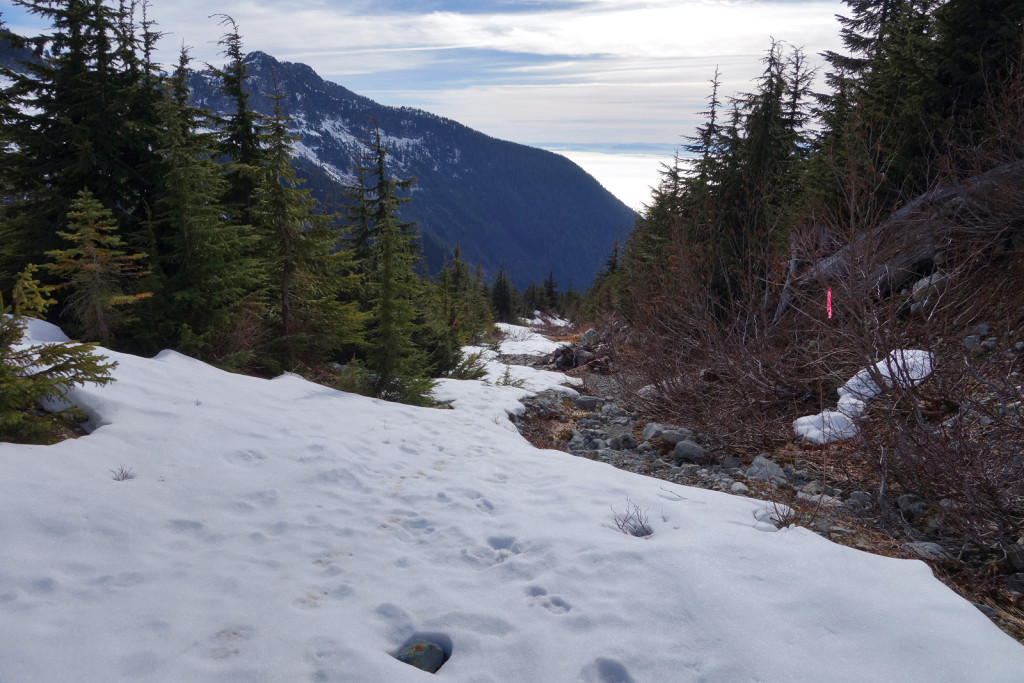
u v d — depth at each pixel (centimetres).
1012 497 474
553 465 679
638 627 347
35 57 1114
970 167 908
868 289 681
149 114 1209
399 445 734
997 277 747
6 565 362
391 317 1070
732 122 1519
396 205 1900
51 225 1103
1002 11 1037
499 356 2303
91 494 467
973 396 595
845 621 335
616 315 1870
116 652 306
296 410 834
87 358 566
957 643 310
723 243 1283
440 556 450
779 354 866
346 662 309
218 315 1043
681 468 727
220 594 373
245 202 1523
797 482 638
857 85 1332
